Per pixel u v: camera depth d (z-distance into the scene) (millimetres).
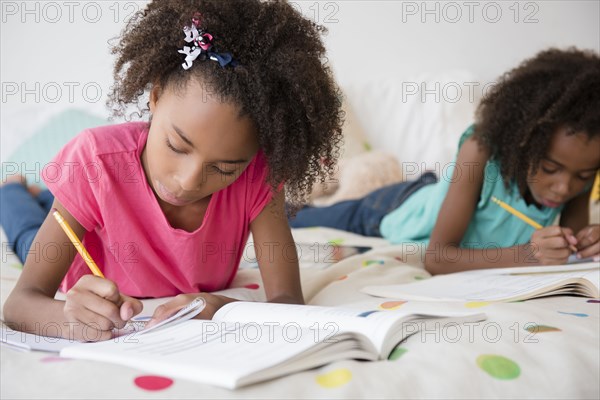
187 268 1140
